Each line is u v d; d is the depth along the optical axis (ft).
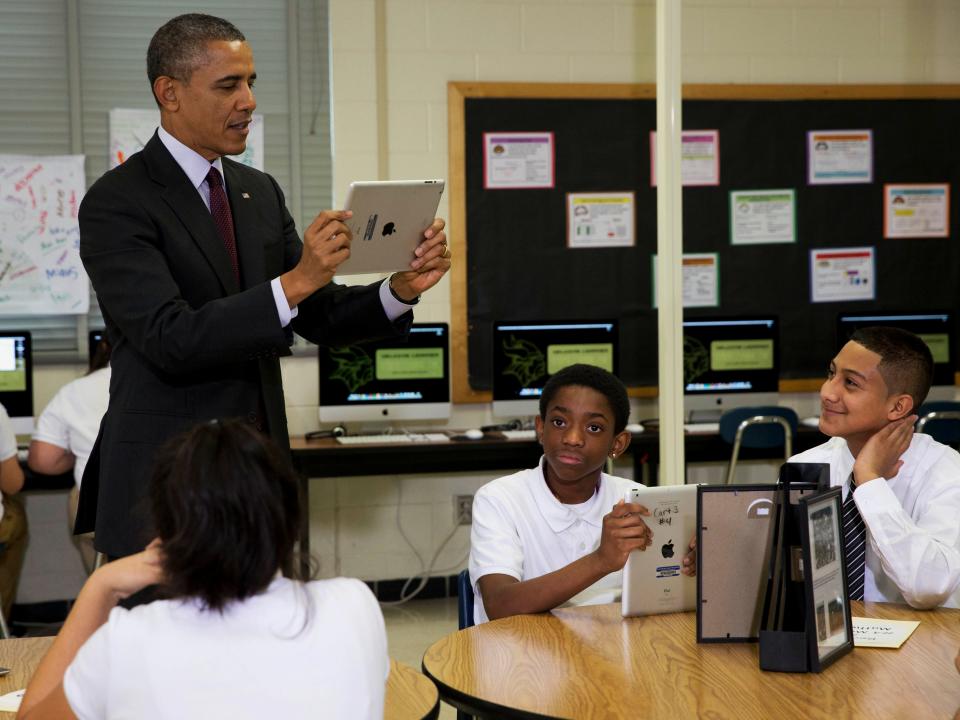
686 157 17.74
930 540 6.37
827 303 18.25
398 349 16.15
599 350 16.80
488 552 7.11
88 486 6.88
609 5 17.39
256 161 16.61
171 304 6.40
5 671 5.66
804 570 5.32
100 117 16.16
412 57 16.90
